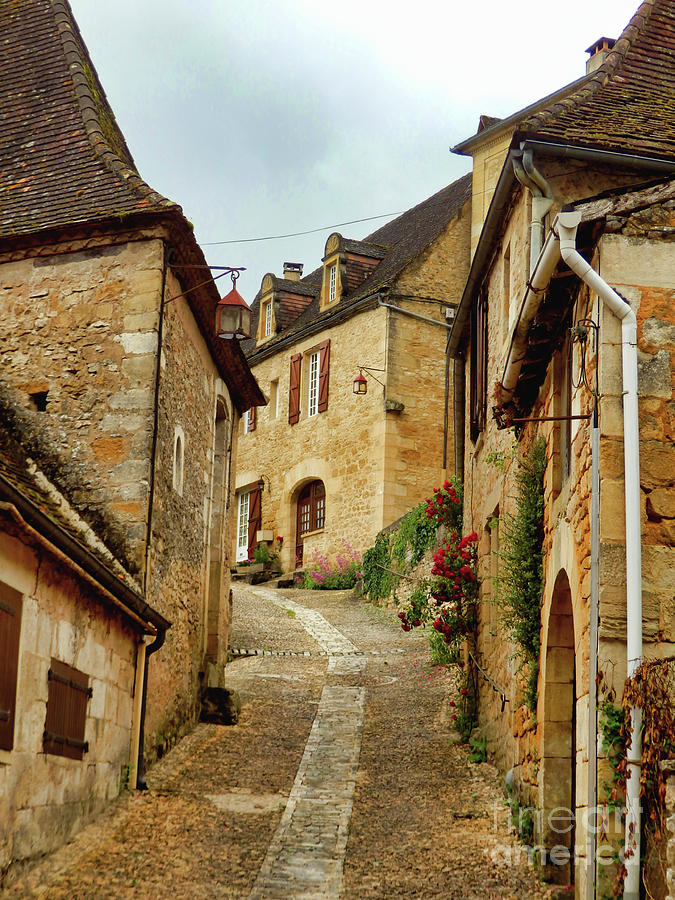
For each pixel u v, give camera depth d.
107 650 9.61
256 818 9.55
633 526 7.03
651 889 6.36
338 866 8.45
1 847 7.31
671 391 7.37
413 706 13.87
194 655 13.02
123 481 11.02
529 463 9.86
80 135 12.79
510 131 21.08
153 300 11.45
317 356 29.77
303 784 10.66
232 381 15.34
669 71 10.28
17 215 12.00
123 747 10.01
